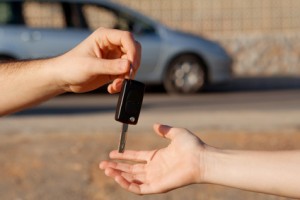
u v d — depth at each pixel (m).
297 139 7.99
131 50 2.43
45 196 6.01
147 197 5.87
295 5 17.92
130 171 2.39
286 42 17.64
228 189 5.98
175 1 17.78
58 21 15.47
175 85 13.08
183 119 9.60
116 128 8.73
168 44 12.96
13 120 9.77
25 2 12.59
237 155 2.27
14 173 6.59
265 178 2.22
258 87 14.66
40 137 8.17
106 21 16.64
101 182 6.32
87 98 12.86
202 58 13.11
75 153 7.27
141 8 17.83
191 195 5.88
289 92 13.64
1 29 12.40
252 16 17.86
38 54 12.48
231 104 11.57
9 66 2.65
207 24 17.81
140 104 2.41
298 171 2.20
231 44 17.66
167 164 2.33
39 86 2.59
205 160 2.27
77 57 2.50
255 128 8.63
